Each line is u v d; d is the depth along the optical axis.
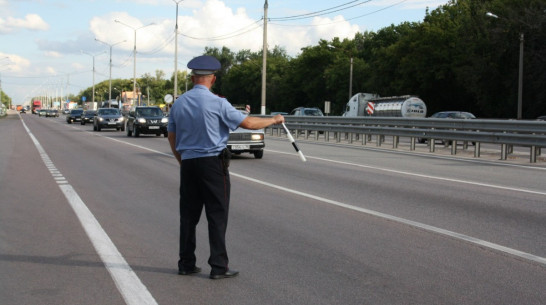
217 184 4.91
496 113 53.66
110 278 5.06
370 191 10.45
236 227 7.22
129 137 31.48
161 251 6.04
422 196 9.84
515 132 17.31
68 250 6.10
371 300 4.44
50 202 9.33
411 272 5.22
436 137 19.94
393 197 9.73
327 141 28.14
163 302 4.41
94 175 13.15
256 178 12.46
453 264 5.49
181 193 5.08
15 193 10.36
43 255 5.88
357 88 75.62
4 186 11.30
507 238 6.61
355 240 6.50
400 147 23.33
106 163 16.05
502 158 17.42
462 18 57.44
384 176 12.84
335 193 10.20
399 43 60.91
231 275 5.07
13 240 6.57
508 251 6.00
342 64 77.94
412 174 13.23
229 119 4.86
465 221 7.62
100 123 39.69
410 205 8.91
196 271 5.20
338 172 13.67
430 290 4.69
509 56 51.97
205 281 4.96
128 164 15.75
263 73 39.34
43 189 10.88
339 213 8.21
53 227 7.32
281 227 7.23
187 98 4.89
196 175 4.90
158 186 11.27
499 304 4.35
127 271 5.27
